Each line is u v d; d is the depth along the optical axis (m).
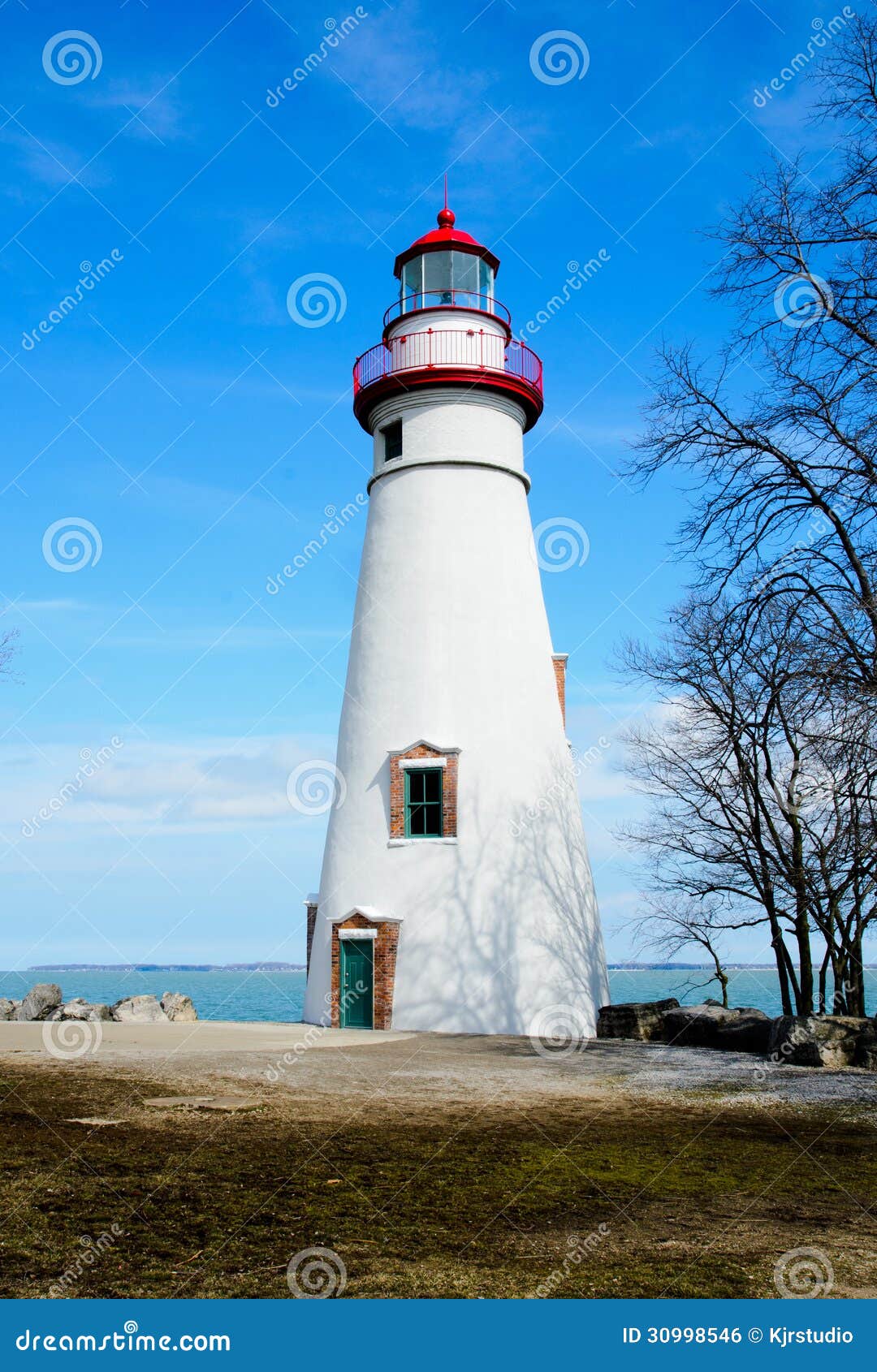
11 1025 23.41
